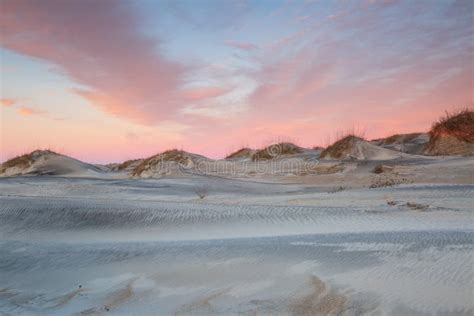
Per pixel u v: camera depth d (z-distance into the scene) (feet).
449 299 22.61
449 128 129.18
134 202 62.95
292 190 87.76
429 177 85.20
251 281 27.91
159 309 25.34
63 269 33.83
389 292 24.18
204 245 36.94
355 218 47.52
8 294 29.63
